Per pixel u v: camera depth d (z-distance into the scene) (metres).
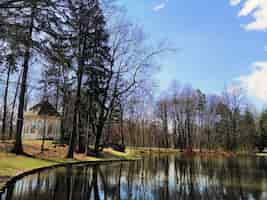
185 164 24.95
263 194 10.15
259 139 60.59
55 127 33.94
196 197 9.55
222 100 62.72
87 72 25.47
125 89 28.05
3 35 8.64
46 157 20.17
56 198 8.35
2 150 18.45
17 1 8.46
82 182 11.82
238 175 16.19
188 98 63.38
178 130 62.94
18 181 11.17
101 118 28.38
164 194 9.99
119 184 11.98
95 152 28.14
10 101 34.69
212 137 64.12
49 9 9.05
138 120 61.16
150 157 36.84
